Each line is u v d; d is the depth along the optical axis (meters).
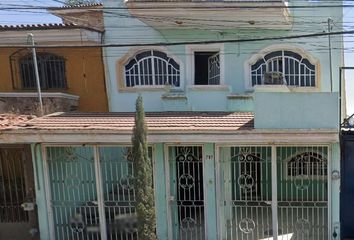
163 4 9.31
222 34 9.95
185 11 9.34
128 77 10.54
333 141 6.72
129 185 7.64
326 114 6.70
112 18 10.35
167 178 7.46
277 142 6.93
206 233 7.50
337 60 9.84
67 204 7.81
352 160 7.23
